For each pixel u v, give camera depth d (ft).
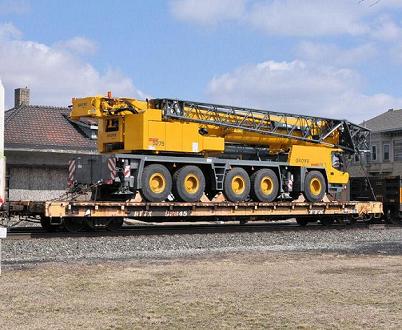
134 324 23.41
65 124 109.60
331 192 77.66
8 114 110.52
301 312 25.58
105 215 58.13
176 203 62.08
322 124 77.97
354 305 26.99
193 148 65.05
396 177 88.28
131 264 39.86
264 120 72.43
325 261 41.98
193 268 38.09
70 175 62.28
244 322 23.84
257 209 68.28
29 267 38.09
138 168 60.80
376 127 165.17
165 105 63.87
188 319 24.27
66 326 22.98
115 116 63.10
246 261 41.78
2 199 34.17
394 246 53.42
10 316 24.49
